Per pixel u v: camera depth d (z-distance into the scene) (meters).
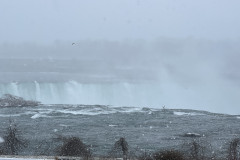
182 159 37.41
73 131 57.19
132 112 74.88
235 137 52.81
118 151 44.44
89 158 36.94
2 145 45.50
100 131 57.62
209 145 47.25
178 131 57.97
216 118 69.56
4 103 79.31
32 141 48.75
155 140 51.59
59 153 41.34
